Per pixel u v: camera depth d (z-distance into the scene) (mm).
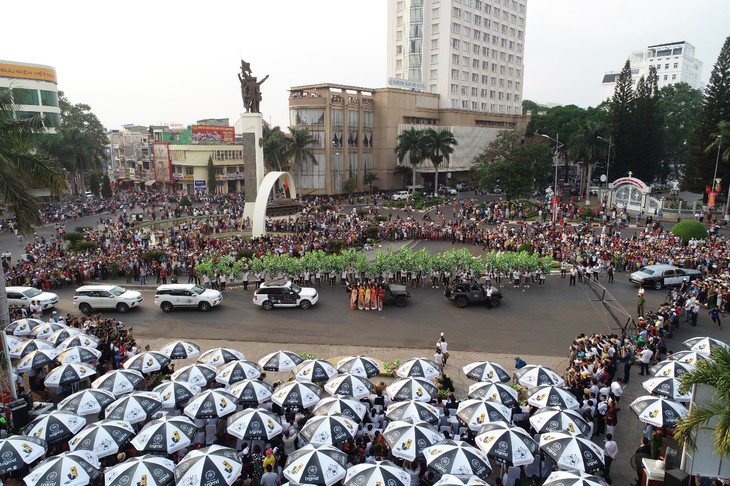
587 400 18078
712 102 66812
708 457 13477
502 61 127062
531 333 28281
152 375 21688
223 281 37594
